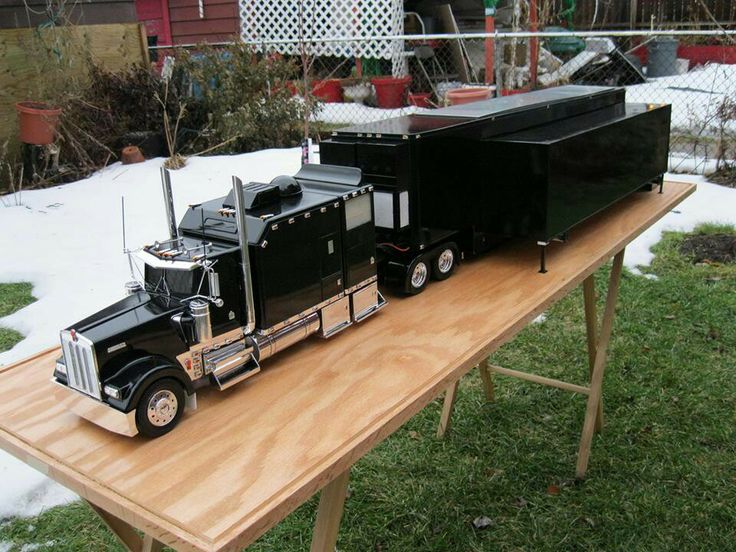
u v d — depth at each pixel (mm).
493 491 2924
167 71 8992
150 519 1218
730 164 6805
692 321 4234
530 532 2695
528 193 2209
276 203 1794
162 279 1657
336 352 1804
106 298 4605
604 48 11109
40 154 7531
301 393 1615
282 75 8945
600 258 2371
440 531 2723
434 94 10797
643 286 4680
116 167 7887
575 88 3145
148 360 1480
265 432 1470
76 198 6836
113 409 1438
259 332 1700
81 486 1330
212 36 11914
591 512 2781
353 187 1922
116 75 8453
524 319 1963
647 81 10984
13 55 7586
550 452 3160
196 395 1628
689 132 7309
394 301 2111
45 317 4363
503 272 2287
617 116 2750
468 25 12367
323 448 1406
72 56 8117
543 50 10555
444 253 2234
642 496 2850
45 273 5078
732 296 4492
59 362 1570
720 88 9594
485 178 2281
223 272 1606
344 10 11219
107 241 5672
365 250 1936
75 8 8328
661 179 3141
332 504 1508
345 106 10594
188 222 1784
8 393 1671
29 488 2895
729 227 5531
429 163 2123
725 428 3256
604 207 2615
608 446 3178
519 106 2553
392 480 3010
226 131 8367
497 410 3477
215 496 1274
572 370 3793
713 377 3668
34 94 7793
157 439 1463
